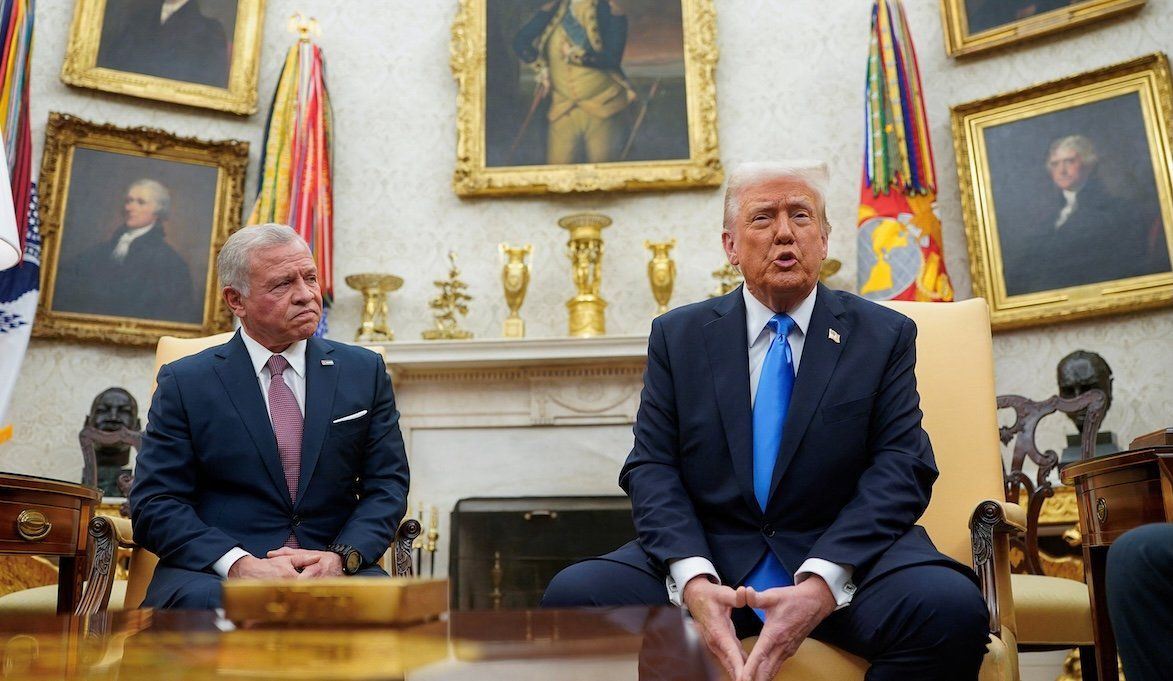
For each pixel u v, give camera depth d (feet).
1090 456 11.39
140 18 18.95
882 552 6.57
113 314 17.76
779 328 7.73
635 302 18.71
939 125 18.31
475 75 19.56
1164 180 16.03
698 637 4.15
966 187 17.61
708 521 7.49
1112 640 7.81
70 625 4.71
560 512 16.85
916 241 16.26
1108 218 16.42
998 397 12.18
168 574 7.97
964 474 8.19
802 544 7.09
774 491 7.18
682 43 19.48
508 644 3.92
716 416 7.51
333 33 20.03
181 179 18.63
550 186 18.89
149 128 18.43
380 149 19.65
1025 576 10.30
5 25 15.99
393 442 9.43
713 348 7.77
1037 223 16.98
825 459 7.21
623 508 16.80
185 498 8.59
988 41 17.87
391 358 16.89
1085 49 17.31
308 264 9.10
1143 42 16.79
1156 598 5.25
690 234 18.84
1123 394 15.96
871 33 17.61
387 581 4.36
